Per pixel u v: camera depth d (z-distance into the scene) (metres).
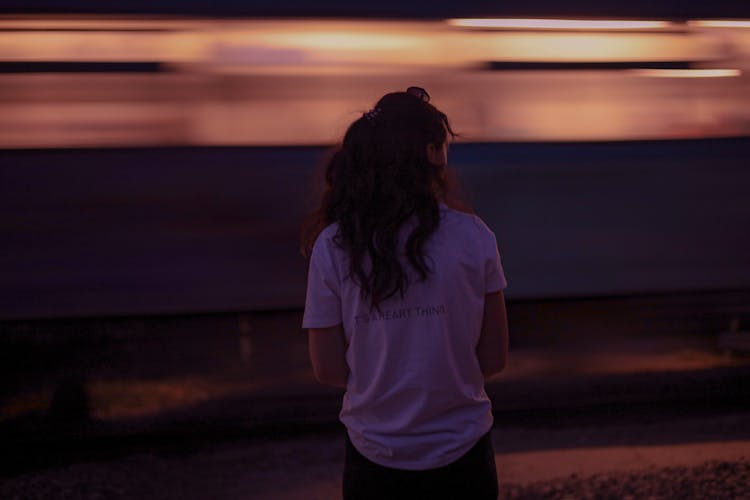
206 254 4.07
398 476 1.67
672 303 4.95
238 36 3.99
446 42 4.20
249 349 4.56
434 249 1.63
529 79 4.32
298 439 4.15
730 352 4.96
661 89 4.50
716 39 4.55
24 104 3.85
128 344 4.45
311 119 4.10
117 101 3.93
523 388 4.57
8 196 3.88
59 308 3.95
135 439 4.07
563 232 4.45
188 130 4.00
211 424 4.21
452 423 1.68
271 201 4.10
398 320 1.64
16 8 3.79
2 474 3.71
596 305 4.95
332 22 4.06
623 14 4.39
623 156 4.49
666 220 4.58
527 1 4.27
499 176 4.33
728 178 4.63
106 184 3.96
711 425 4.26
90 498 3.47
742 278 4.71
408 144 1.68
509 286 4.42
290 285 4.17
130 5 3.88
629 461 3.77
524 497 3.38
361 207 1.66
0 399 4.25
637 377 4.69
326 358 1.71
